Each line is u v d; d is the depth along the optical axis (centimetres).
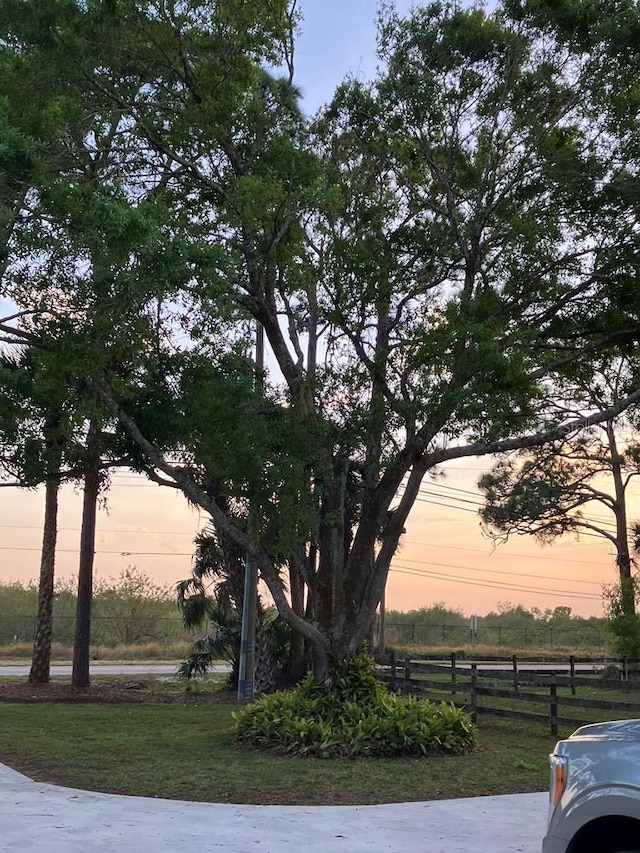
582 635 6481
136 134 1300
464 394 1147
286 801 906
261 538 1246
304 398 1288
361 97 1386
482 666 3544
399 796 939
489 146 1370
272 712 1264
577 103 1345
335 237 1346
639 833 428
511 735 1444
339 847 722
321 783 991
